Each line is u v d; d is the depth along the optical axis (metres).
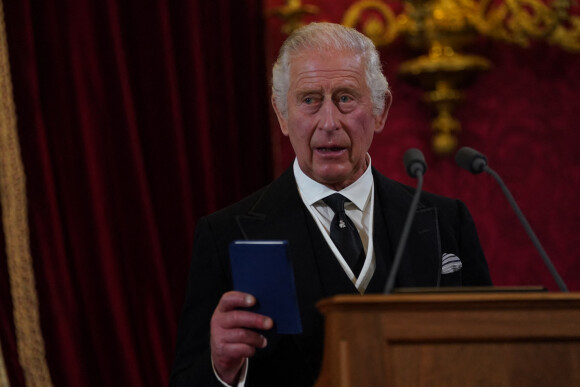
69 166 14.37
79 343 14.09
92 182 14.38
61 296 14.04
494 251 15.91
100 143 14.48
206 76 15.34
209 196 15.12
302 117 7.07
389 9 15.74
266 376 6.89
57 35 14.41
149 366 14.55
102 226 14.35
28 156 14.05
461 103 15.80
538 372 4.69
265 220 7.43
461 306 4.69
